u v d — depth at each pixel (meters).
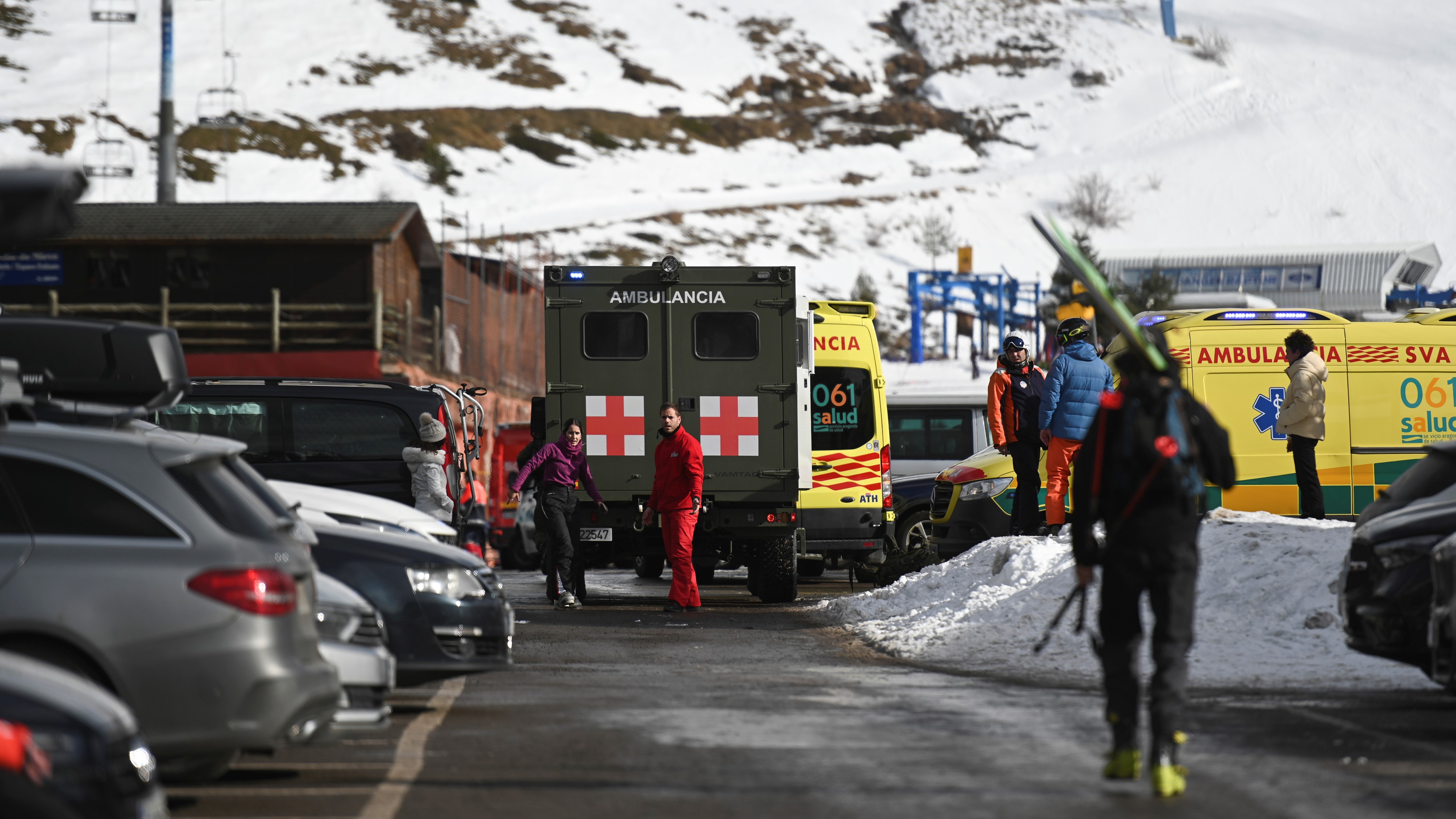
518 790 17.78
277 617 16.48
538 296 144.12
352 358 100.38
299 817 16.52
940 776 18.27
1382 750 19.75
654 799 17.12
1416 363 45.28
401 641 23.66
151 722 15.96
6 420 16.89
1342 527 33.50
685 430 43.09
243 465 18.55
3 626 15.85
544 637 35.53
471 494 43.62
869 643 34.31
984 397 62.81
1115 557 17.41
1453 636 20.97
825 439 49.31
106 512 16.36
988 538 49.78
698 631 37.00
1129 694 17.44
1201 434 17.75
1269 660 28.39
